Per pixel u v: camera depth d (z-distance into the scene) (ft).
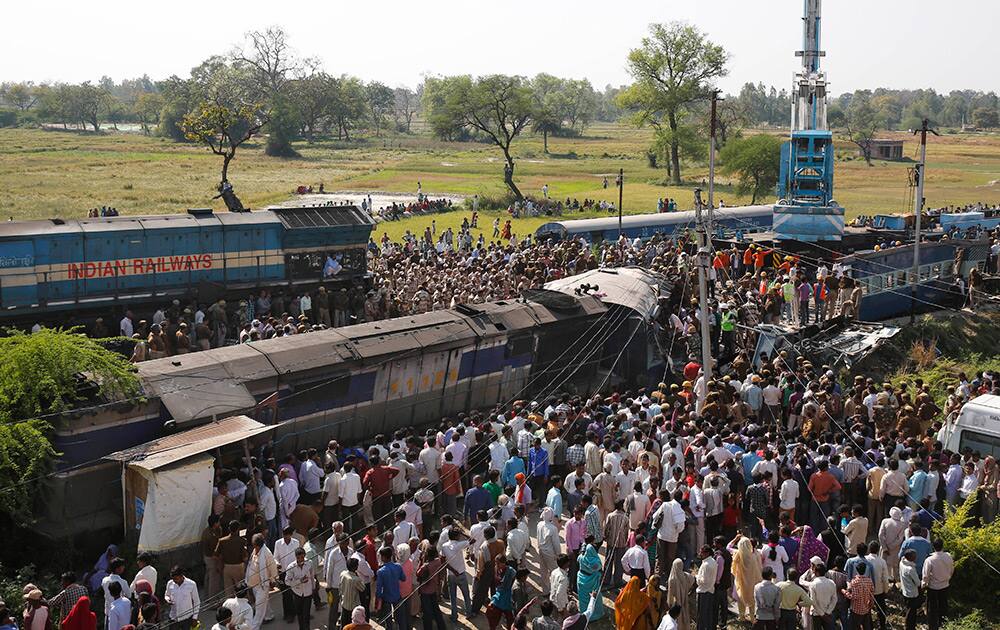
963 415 79.87
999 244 159.33
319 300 128.16
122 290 116.98
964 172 461.78
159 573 61.98
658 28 425.69
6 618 47.91
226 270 126.21
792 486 67.62
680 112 452.35
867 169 483.10
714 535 67.67
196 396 72.64
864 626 57.00
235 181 384.27
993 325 141.90
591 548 59.26
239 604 51.06
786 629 55.21
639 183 417.69
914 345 129.18
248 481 66.08
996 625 63.82
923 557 60.64
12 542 66.13
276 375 78.95
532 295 105.91
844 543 65.62
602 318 106.83
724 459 69.82
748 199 355.15
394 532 60.13
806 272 152.46
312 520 63.26
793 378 92.53
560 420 79.00
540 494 76.64
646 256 160.76
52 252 111.34
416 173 451.94
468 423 78.38
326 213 136.98
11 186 332.19
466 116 358.84
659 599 54.95
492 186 390.42
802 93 163.43
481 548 58.85
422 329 91.76
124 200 297.33
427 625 57.72
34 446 63.77
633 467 70.95
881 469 70.33
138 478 62.64
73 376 69.15
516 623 50.16
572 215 304.50
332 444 72.43
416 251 179.42
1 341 70.85
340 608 58.13
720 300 120.47
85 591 52.70
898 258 148.46
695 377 97.60
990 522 72.33
